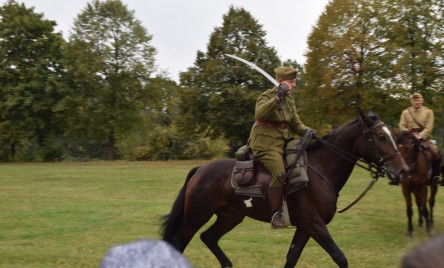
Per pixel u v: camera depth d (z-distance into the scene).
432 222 10.66
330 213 6.52
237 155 6.80
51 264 8.07
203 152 45.16
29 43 45.50
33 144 48.00
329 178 6.58
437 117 35.50
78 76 43.72
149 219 12.29
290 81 6.84
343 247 9.29
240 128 43.34
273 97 6.67
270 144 6.55
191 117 43.97
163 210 13.60
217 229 7.24
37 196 16.69
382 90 35.66
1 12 45.72
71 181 21.50
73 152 47.97
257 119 6.68
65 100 43.78
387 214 12.71
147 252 1.26
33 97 44.66
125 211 13.44
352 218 12.13
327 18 35.59
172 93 47.22
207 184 6.82
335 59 35.09
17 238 10.12
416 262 1.06
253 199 6.61
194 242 9.74
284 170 6.38
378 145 6.62
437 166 9.92
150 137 45.53
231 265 7.23
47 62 45.28
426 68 34.59
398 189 17.36
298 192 6.40
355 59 35.34
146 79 45.28
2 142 45.12
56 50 46.22
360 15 35.38
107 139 45.69
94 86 44.00
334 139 6.74
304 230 6.46
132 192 17.86
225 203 6.82
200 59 45.09
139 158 45.31
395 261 8.27
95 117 43.78
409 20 35.78
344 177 6.69
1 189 18.78
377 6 35.22
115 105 44.16
